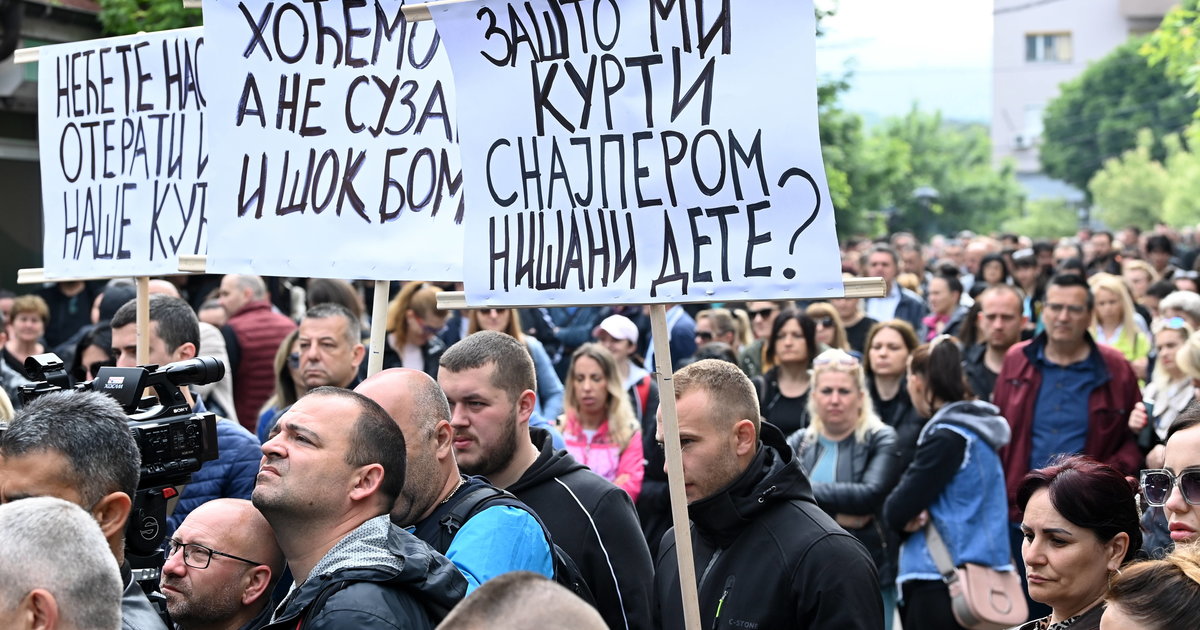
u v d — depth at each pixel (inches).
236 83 177.2
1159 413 297.0
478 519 135.9
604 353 273.4
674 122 141.5
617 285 143.1
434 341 322.0
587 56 145.3
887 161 2087.8
